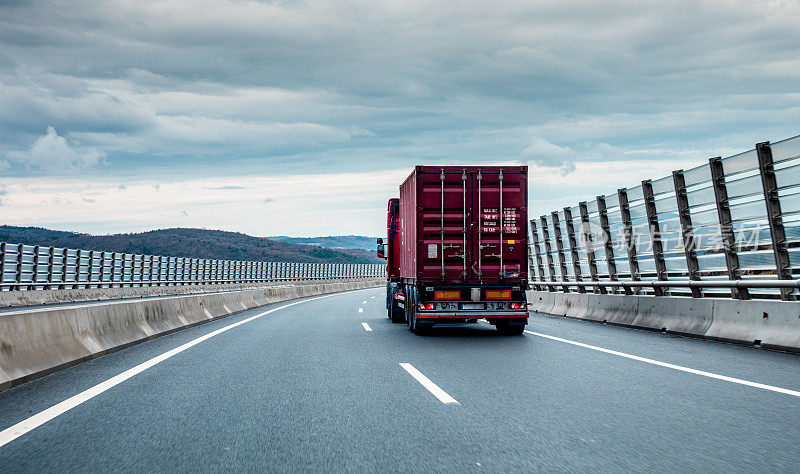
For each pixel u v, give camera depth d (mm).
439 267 15516
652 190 16859
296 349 12336
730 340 12711
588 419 6363
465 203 15617
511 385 8266
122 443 5543
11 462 4973
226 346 12844
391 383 8484
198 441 5613
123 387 8211
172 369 9734
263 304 31094
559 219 24234
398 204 21172
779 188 11945
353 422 6312
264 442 5590
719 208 13594
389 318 21188
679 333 14547
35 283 32344
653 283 16422
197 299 19672
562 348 12242
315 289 49344
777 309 11789
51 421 6352
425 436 5770
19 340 8797
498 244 15594
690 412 6617
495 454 5191
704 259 14406
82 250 37375
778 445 5387
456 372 9391
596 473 4695
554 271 25141
